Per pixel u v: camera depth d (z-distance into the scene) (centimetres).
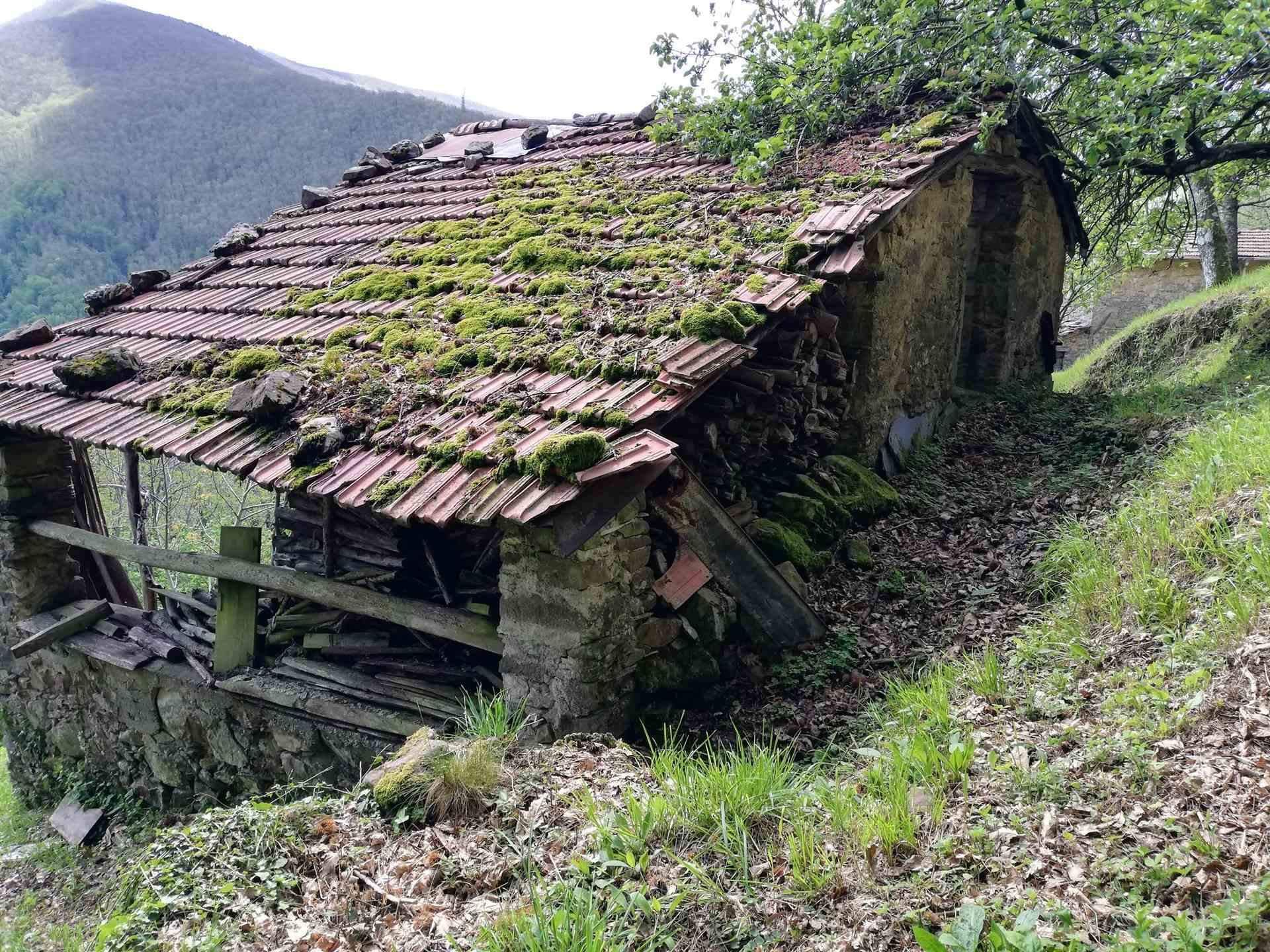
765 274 556
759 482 640
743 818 337
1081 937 246
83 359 687
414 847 354
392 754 425
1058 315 1136
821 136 788
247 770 637
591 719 470
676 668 521
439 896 328
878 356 710
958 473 785
